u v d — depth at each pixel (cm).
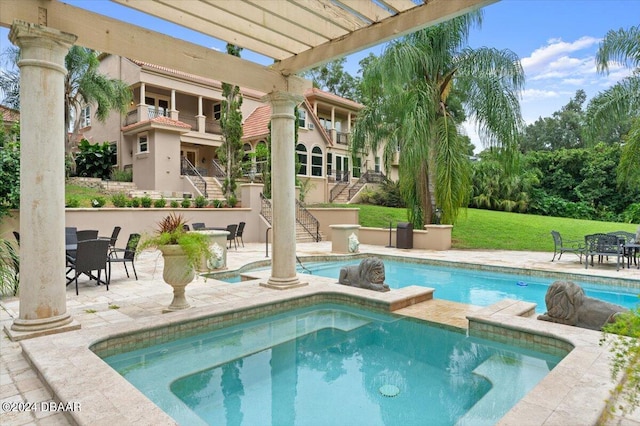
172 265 473
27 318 383
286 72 602
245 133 2103
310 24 474
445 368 366
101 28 424
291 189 622
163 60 478
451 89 1345
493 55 1217
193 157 2211
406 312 538
